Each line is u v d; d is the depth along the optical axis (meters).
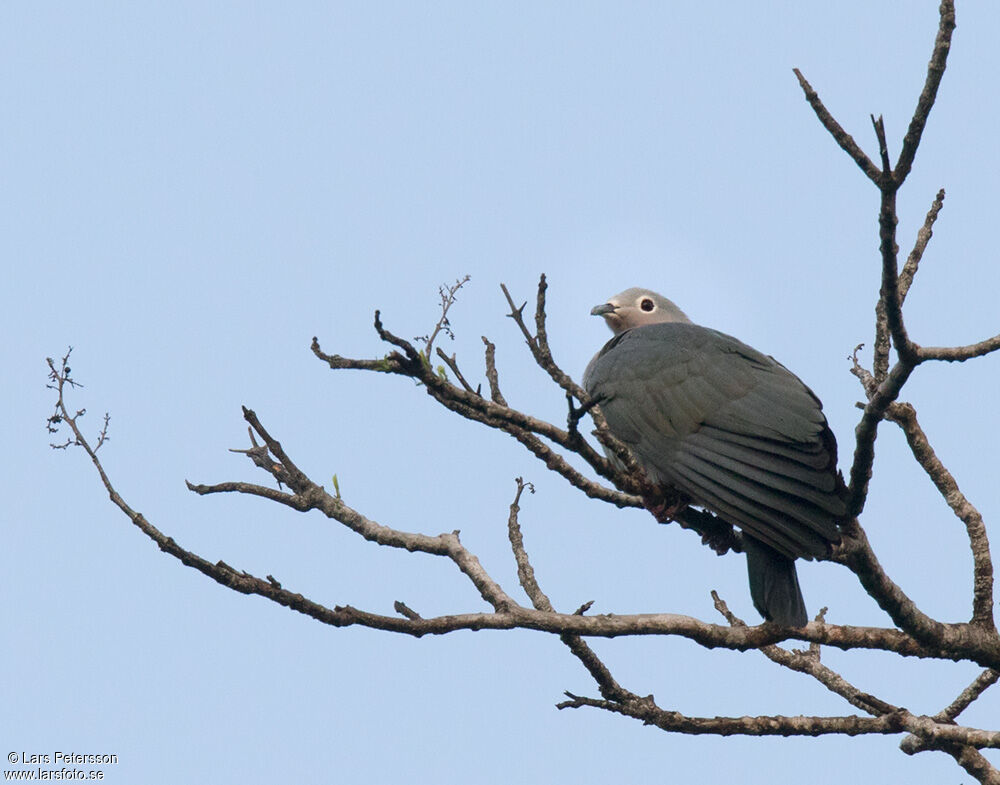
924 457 11.29
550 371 9.46
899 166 8.12
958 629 10.69
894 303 8.77
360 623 8.27
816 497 10.41
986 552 10.96
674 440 11.84
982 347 9.11
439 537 10.05
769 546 10.67
